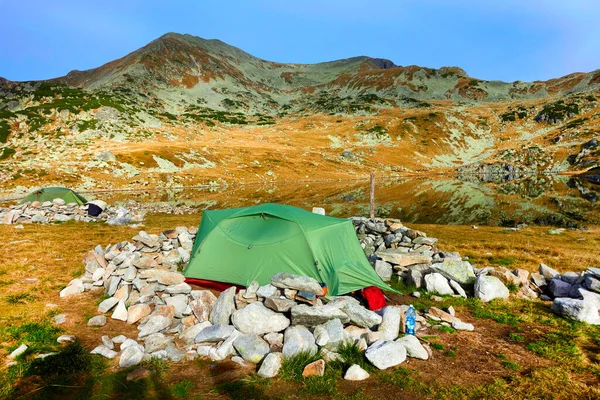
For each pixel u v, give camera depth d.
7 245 18.25
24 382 6.57
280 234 11.48
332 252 11.53
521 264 17.28
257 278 11.00
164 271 11.05
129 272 11.32
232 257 11.60
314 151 134.62
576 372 7.12
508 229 29.33
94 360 7.41
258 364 7.39
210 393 6.37
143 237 14.05
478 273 13.23
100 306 10.24
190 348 7.95
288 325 8.44
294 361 7.20
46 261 15.43
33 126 116.75
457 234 26.98
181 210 42.12
